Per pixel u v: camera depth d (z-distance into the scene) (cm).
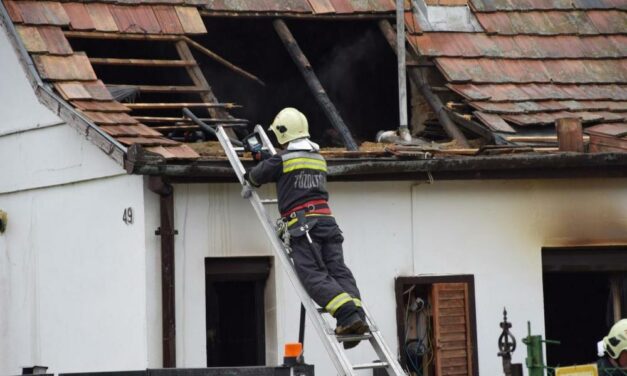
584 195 1636
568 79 1803
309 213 1210
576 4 1939
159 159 1413
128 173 1415
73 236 1577
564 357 1870
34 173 1650
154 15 1719
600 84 1809
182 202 1475
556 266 1641
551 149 1606
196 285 1474
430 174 1555
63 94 1552
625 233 1644
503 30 1861
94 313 1534
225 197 1496
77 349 1566
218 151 1527
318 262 1190
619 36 1906
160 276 1454
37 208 1653
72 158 1572
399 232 1568
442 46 1803
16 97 1680
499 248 1602
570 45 1869
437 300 1571
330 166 1488
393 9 1848
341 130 1656
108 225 1508
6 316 1714
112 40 1869
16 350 1689
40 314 1642
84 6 1695
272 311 1518
